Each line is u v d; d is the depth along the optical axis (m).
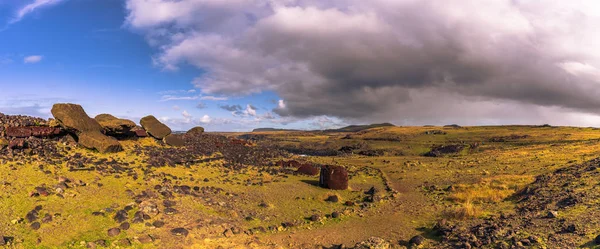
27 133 21.36
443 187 30.03
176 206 16.67
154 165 23.36
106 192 16.56
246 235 15.30
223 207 18.53
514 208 19.23
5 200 13.47
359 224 18.36
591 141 58.62
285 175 30.83
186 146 31.69
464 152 75.00
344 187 27.69
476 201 22.84
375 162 56.41
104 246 12.02
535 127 130.75
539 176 28.34
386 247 13.52
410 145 100.38
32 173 16.58
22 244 11.14
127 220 14.05
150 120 30.47
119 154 23.64
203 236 14.12
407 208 22.17
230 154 34.00
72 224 12.99
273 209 19.92
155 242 12.93
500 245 12.21
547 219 14.64
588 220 13.12
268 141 158.00
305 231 16.83
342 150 107.75
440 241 14.81
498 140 94.94
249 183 25.03
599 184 18.95
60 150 21.11
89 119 24.66
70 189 15.88
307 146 131.75
